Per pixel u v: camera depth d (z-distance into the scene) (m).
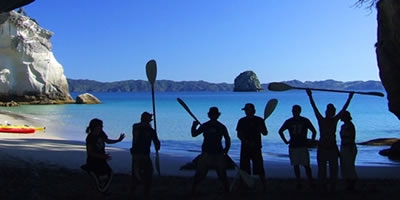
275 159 15.84
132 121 36.06
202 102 80.56
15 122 29.53
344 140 8.16
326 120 7.71
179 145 20.89
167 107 61.09
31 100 62.25
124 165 12.58
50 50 64.38
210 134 7.43
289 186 8.98
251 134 7.83
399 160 15.79
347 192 7.92
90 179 9.38
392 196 7.48
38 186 8.22
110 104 69.06
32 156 13.11
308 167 8.09
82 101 67.56
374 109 56.31
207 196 7.45
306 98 103.94
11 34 59.94
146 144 7.14
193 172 11.58
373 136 26.44
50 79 63.47
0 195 7.20
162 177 10.30
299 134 8.03
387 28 13.26
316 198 7.29
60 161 12.43
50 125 30.31
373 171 12.34
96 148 7.25
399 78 13.75
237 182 9.54
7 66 60.34
